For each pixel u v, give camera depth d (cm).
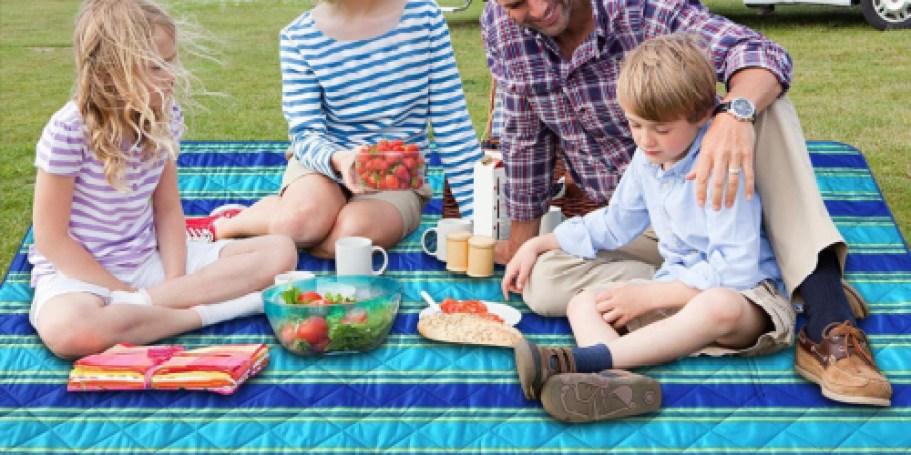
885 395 251
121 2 289
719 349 276
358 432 247
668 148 274
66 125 287
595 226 307
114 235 306
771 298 272
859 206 376
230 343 293
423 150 373
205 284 307
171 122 312
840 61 891
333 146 358
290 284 299
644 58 270
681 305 278
